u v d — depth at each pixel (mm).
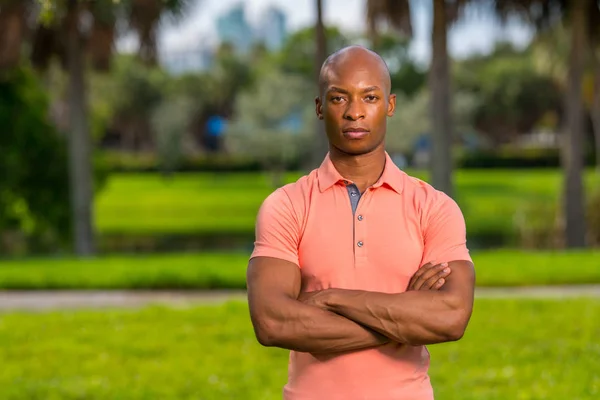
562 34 31516
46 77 32656
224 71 77562
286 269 2449
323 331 2338
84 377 7250
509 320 9414
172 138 69750
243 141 49125
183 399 6469
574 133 19547
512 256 14555
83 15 18359
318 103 2549
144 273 12797
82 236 19688
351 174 2486
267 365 7621
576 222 19688
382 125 2439
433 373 7113
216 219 37594
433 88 18078
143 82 74500
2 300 11812
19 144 22000
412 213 2459
